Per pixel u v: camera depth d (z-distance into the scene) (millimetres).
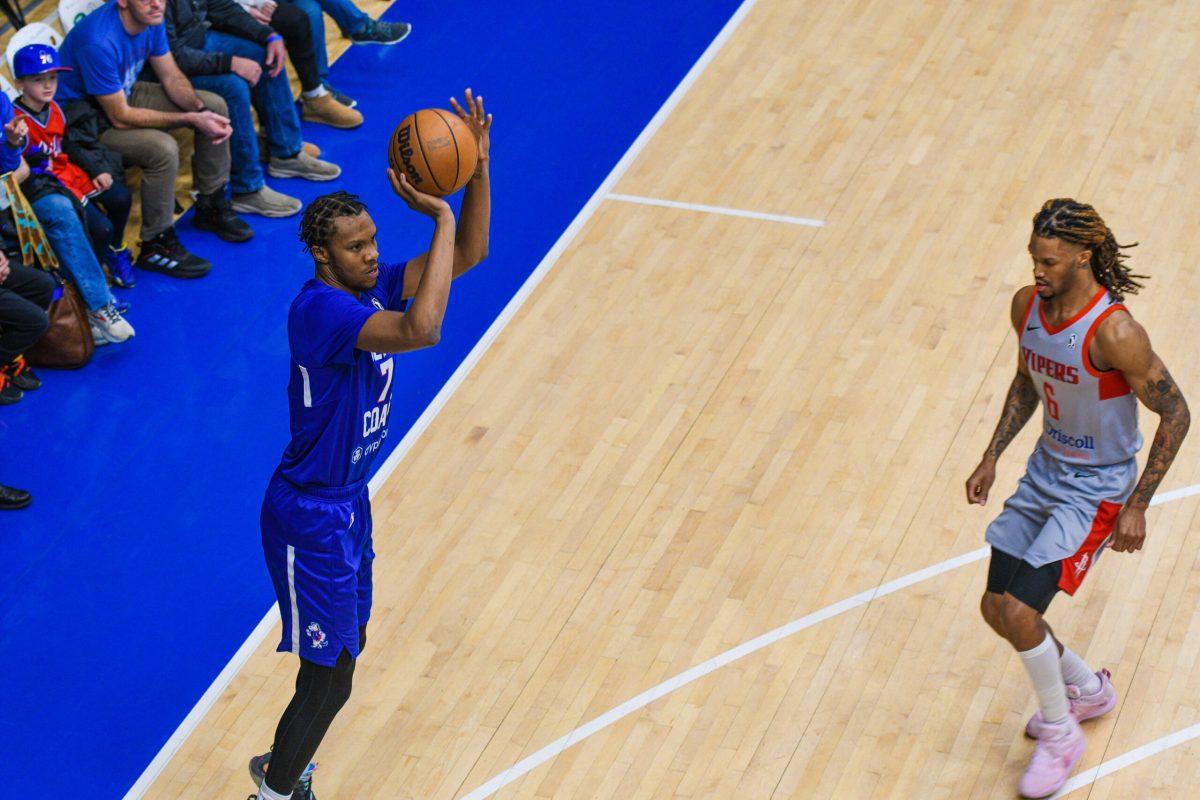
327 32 17219
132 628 10352
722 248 13508
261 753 9406
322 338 7176
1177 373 11672
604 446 11477
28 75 12109
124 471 11656
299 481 7848
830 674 9562
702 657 9742
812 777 8930
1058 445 8289
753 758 9062
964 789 8812
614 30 16984
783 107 15461
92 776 9328
